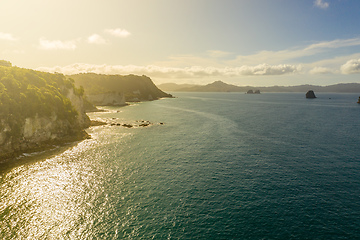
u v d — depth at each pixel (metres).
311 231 28.75
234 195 37.53
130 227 29.56
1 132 55.53
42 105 68.69
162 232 28.58
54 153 59.94
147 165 51.50
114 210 33.31
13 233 28.17
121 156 58.09
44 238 27.56
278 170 48.03
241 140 74.31
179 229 29.12
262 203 35.09
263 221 30.70
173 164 52.12
